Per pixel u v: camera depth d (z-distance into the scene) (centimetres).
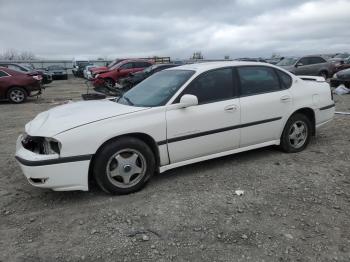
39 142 422
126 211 405
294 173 504
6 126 949
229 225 369
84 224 380
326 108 618
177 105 467
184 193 446
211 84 502
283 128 571
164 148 462
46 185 408
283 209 399
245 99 521
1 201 442
